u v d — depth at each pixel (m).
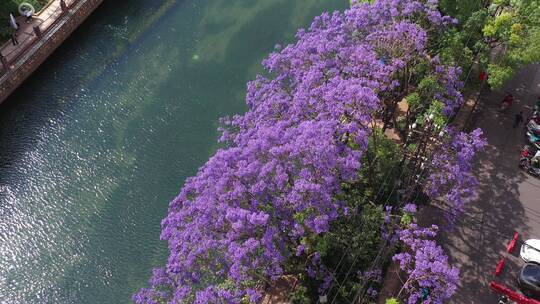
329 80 35.28
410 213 32.69
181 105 49.31
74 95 50.94
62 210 42.22
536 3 40.59
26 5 53.72
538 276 33.06
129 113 49.06
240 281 29.58
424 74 39.59
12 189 43.84
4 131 48.34
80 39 55.97
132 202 42.19
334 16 40.56
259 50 54.19
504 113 44.31
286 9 58.56
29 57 51.03
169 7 59.34
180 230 31.53
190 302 30.09
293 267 33.75
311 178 29.70
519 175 40.19
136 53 54.59
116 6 59.22
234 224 28.48
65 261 39.16
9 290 37.94
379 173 36.50
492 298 33.44
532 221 37.31
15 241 40.56
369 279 32.38
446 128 35.94
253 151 31.14
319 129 30.64
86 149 46.38
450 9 43.03
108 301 36.88
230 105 49.00
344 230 33.69
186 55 54.16
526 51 39.56
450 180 35.28
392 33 37.22
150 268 38.03
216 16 58.19
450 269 29.30
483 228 37.00
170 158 45.00
